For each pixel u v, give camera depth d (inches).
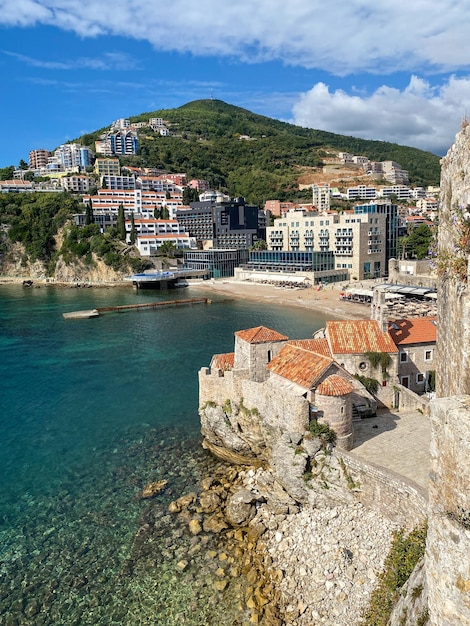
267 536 1291.8
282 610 1047.0
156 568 1214.9
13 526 1405.0
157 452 1841.8
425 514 1072.8
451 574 509.4
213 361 2003.0
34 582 1189.7
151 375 2817.4
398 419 1652.3
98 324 4485.7
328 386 1409.9
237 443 1711.4
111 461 1779.0
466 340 617.0
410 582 800.9
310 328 4153.5
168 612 1082.1
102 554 1277.1
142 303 5807.1
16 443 1945.1
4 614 1098.7
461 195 778.2
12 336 3978.8
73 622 1072.8
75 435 2011.6
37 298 6407.5
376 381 1790.1
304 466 1369.3
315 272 6973.4
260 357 1781.5
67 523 1412.4
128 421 2144.4
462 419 503.5
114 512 1456.7
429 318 2078.0
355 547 1156.5
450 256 824.9
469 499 494.0
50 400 2432.3
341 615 999.0
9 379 2792.8
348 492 1289.4
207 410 1804.9
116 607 1105.4
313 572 1122.0
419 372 1959.9
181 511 1438.2
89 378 2790.4
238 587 1131.3
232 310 5216.5
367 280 7160.4
